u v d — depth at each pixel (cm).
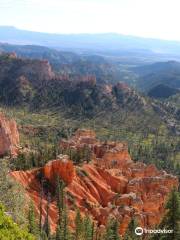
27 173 12962
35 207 11188
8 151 17662
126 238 8819
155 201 13025
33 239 4106
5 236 3869
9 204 8881
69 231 9862
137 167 16762
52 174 13075
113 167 16300
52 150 16338
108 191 13475
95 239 10194
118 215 11625
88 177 13762
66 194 12531
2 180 10400
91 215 12050
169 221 6788
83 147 16800
